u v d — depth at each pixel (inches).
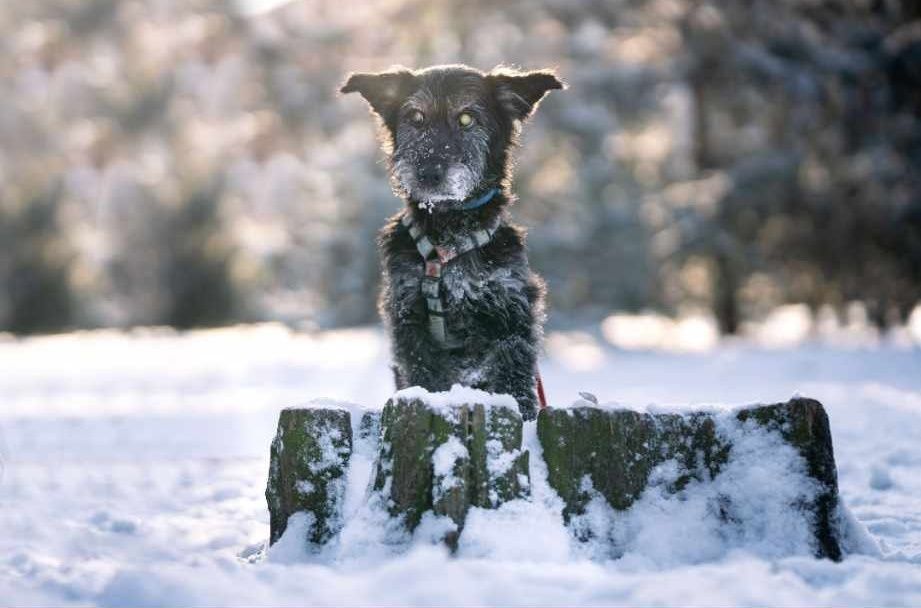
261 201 1517.0
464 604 141.1
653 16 1095.6
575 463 171.3
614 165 1147.3
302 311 1417.3
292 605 142.6
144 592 147.9
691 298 1237.7
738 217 1044.5
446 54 1075.9
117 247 1449.3
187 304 1412.4
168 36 1752.0
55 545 207.2
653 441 175.8
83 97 1690.5
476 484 166.2
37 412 533.3
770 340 1057.5
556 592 144.3
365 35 1290.6
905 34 995.9
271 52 1466.5
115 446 403.5
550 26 1143.0
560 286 1045.8
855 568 158.9
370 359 904.3
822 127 1024.9
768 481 172.6
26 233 1375.5
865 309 1061.8
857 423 385.1
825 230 1018.7
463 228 215.3
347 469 176.7
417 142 222.5
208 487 289.0
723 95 1078.4
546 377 689.0
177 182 1462.8
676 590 144.6
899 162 1005.8
